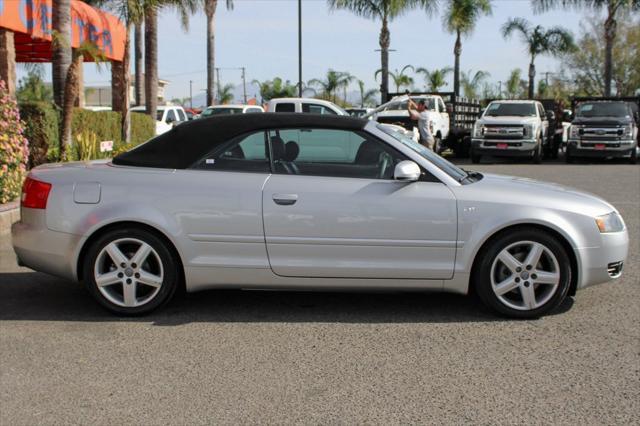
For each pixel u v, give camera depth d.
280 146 5.71
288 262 5.59
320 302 6.20
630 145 23.12
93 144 15.31
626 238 5.84
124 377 4.46
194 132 5.82
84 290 6.57
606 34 33.97
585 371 4.55
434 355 4.86
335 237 5.55
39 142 14.70
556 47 42.50
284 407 4.01
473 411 3.95
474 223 5.54
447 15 37.94
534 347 5.01
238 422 3.81
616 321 5.62
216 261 5.61
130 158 5.84
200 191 5.59
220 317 5.75
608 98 26.56
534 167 22.19
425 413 3.93
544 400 4.10
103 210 5.60
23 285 6.76
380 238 5.55
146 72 25.11
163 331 5.38
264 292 6.52
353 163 5.67
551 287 5.61
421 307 6.04
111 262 5.71
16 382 4.38
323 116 5.84
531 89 43.53
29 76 41.38
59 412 3.95
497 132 23.41
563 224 5.56
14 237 5.87
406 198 5.55
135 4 19.19
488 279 5.62
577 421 3.83
